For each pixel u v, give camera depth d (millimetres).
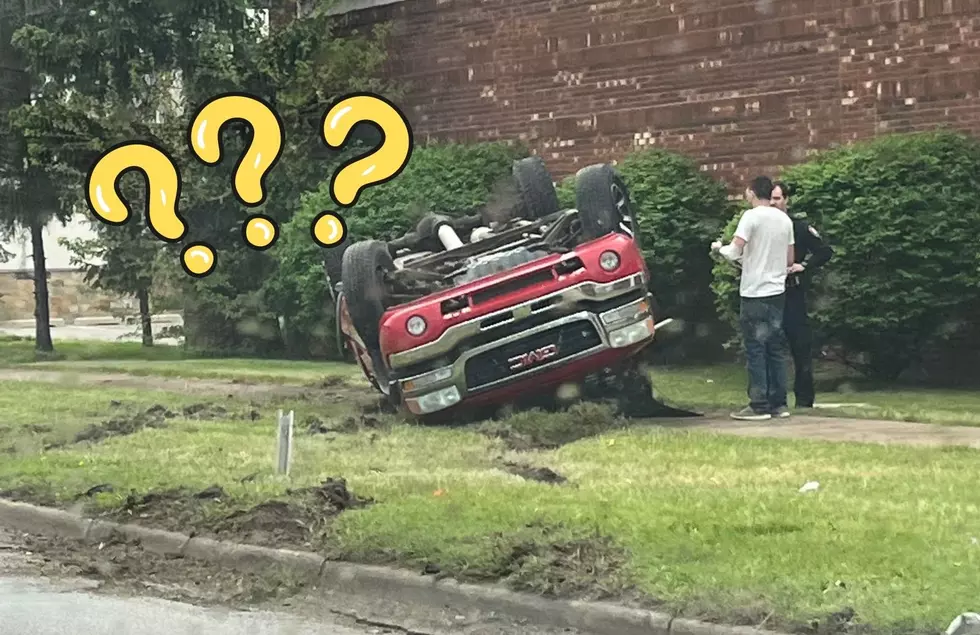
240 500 8383
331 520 7797
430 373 11164
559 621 6234
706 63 17484
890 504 7676
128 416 12742
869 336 14203
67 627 6523
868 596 5836
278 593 7070
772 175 16875
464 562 6773
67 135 21047
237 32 21766
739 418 11742
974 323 14570
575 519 7398
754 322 11695
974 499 7805
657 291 16672
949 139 14188
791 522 7203
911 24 15688
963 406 12500
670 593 6055
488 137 19750
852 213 13875
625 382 12141
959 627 5312
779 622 5656
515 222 13367
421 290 11984
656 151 17359
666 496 8039
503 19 19562
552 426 10938
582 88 18734
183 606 6906
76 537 8391
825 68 16406
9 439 11406
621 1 18312
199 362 19594
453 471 9219
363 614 6676
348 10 21312
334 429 11539
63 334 32062
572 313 11102
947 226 13734
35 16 21922
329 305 18625
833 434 10641
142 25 21516
